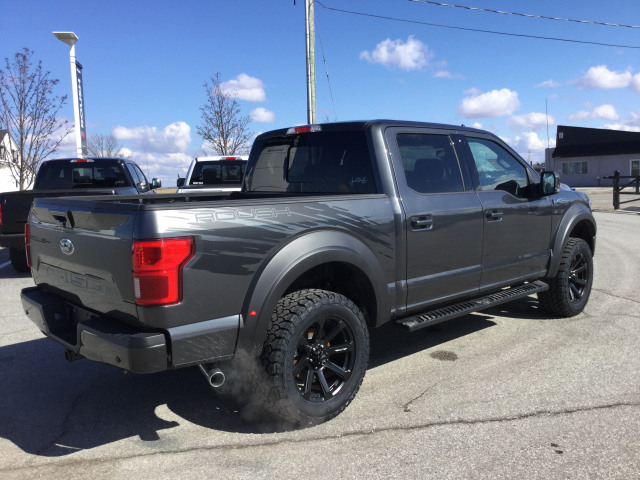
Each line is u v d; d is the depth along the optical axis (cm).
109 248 304
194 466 302
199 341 299
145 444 328
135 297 288
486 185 476
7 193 839
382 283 382
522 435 329
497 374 426
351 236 362
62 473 297
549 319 574
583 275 588
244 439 331
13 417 368
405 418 354
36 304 368
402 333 539
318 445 322
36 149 2062
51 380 433
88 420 362
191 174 1135
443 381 414
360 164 409
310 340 346
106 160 1016
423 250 408
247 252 313
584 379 410
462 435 330
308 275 376
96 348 305
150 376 438
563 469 292
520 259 499
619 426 337
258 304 316
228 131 2277
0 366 465
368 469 295
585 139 4791
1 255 1152
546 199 528
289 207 335
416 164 423
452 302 456
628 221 1605
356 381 363
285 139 471
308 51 1496
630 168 4484
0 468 303
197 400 391
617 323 552
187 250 290
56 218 364
